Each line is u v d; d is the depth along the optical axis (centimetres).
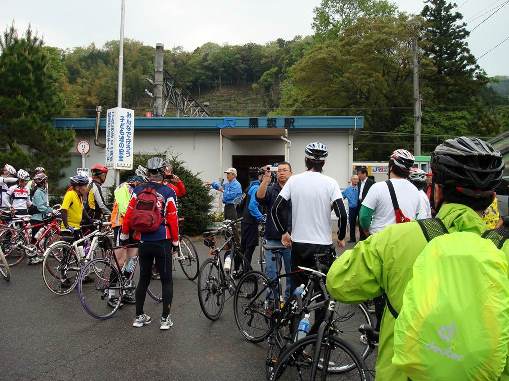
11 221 903
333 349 318
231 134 1616
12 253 925
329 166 1686
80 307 600
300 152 1702
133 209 503
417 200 446
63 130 1574
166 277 513
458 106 4084
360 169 1109
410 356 129
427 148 4000
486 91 4862
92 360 426
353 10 4506
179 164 1298
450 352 123
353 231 1173
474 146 159
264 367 414
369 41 3447
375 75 3566
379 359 168
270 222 518
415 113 2548
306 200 424
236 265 630
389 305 164
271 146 1706
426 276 136
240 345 468
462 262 133
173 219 512
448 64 4062
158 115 2362
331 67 3731
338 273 175
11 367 408
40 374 394
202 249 1073
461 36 4200
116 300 573
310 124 1645
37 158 1505
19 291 681
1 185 1047
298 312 371
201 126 1670
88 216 713
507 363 128
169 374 398
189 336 494
